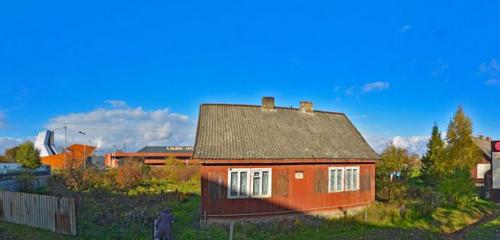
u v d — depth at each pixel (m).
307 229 18.19
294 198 21.77
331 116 28.88
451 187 27.56
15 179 31.34
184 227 18.53
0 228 17.52
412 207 23.45
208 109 23.83
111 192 31.17
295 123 25.67
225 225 19.16
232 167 20.06
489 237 17.84
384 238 16.70
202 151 19.86
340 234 17.41
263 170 20.86
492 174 33.25
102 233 16.27
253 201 20.41
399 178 33.66
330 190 23.42
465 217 23.97
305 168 22.38
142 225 17.81
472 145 39.69
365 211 21.66
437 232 19.30
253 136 22.48
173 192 31.09
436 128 44.19
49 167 60.62
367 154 25.72
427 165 43.75
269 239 16.47
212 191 19.56
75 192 30.19
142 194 30.33
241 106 25.16
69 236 15.91
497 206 30.22
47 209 17.22
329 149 24.14
